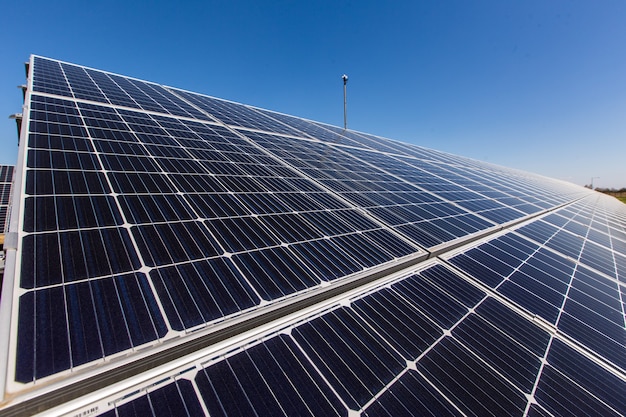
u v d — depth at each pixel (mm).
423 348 5582
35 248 4531
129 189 6883
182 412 3428
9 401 2859
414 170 22453
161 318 4172
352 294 6332
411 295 6973
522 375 5746
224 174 9695
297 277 6008
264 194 9234
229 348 4328
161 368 3791
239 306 4832
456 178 25047
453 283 8055
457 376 5246
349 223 9242
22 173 6074
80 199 5949
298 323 5164
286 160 13875
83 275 4387
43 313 3727
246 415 3619
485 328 6711
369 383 4590
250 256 6117
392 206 12164
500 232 13570
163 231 5895
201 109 19266
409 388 4742
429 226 11219
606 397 5902
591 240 18656
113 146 8758
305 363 4531
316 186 11609
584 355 6914
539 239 14625
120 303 4180
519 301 8234
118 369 3461
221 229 6641
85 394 3307
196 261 5430
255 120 22062
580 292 10141
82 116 10227
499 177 38250
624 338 8297
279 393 3996
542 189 42031
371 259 7598
